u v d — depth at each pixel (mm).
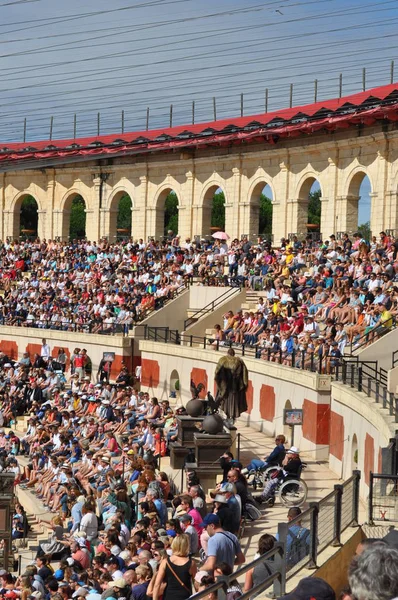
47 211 74875
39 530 35562
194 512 24656
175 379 50281
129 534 26766
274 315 45219
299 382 37500
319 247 52719
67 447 41344
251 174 63344
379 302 40156
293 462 29328
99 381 51781
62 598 21922
